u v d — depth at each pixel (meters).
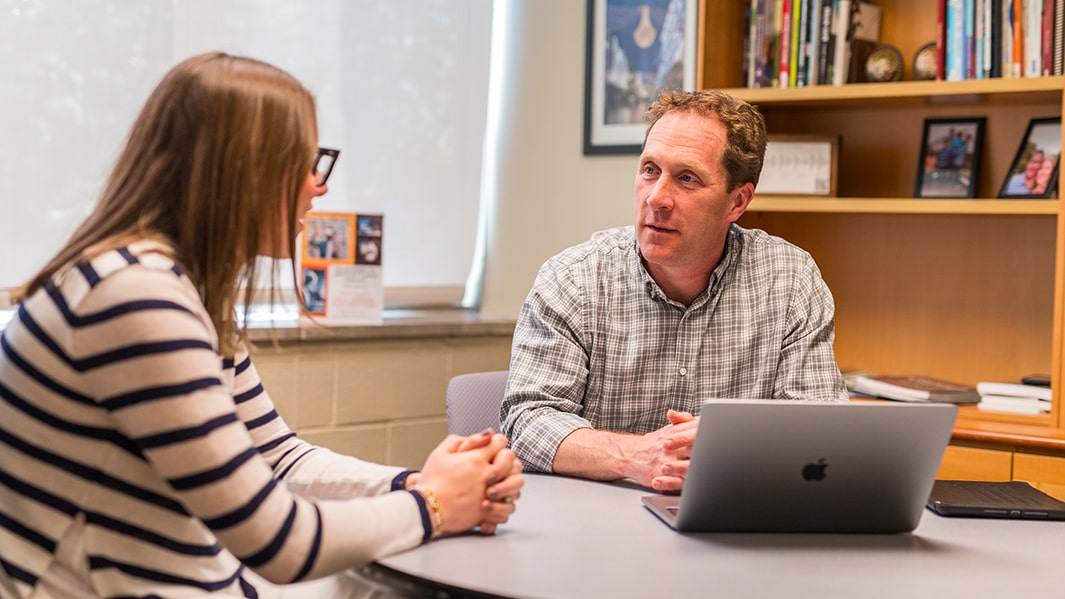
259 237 1.20
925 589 1.12
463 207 3.59
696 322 1.98
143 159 1.17
